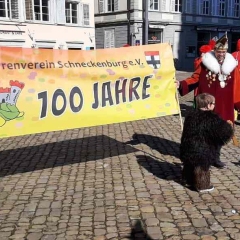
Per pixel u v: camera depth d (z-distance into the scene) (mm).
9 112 4648
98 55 5230
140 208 4430
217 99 5668
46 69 4848
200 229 3910
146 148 7055
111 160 6332
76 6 28344
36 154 6805
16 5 24438
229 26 41031
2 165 6180
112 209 4414
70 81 5004
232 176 5453
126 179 5395
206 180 4836
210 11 39188
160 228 3947
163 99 5684
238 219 4117
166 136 8023
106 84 5258
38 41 25938
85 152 6867
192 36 38312
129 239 3744
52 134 8352
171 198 4695
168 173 5621
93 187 5117
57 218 4215
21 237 3818
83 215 4277
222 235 3781
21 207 4520
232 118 5797
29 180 5445
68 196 4828
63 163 6234
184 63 38156
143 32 34750
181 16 37188
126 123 9484
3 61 4574
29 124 4781
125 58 5422
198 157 4707
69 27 27859
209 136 4645
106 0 36156
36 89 4785
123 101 5395
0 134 4629
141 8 34281
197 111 4738
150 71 5547
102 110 5242
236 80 6051
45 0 26203
